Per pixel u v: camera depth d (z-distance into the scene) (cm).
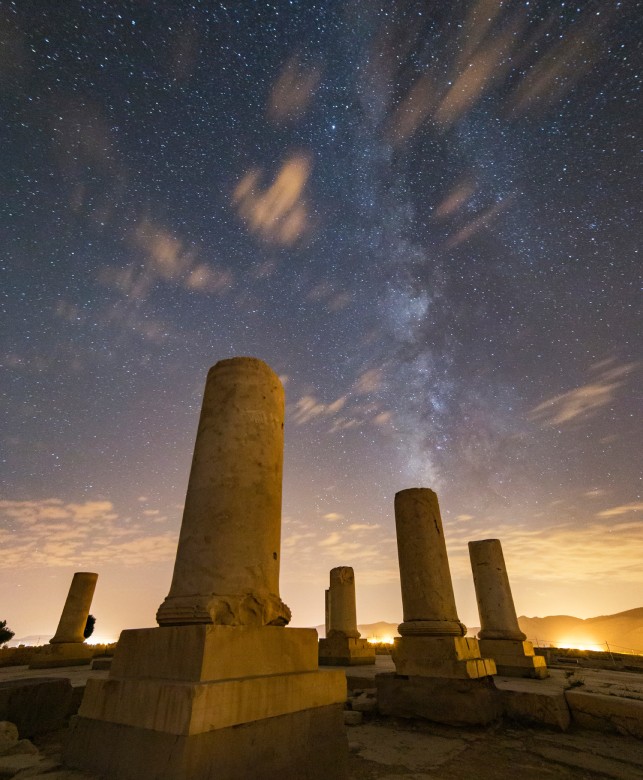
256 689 297
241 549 354
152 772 248
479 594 1049
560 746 534
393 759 482
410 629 689
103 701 300
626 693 664
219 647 295
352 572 1397
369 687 864
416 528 760
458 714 610
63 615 1284
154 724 264
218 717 266
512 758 489
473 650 689
